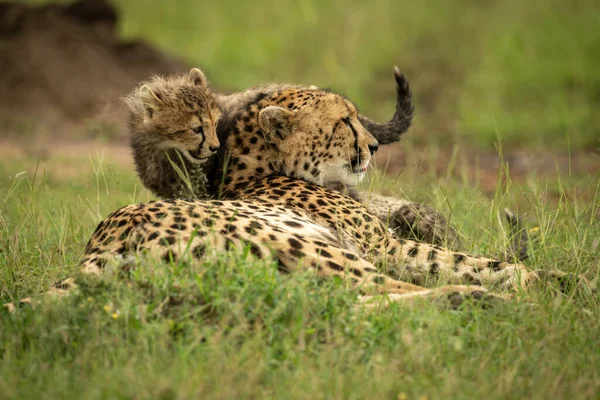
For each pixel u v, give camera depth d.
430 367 6.52
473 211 10.82
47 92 25.92
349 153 10.48
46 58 26.52
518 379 6.46
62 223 10.82
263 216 8.26
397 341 6.83
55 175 17.75
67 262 9.43
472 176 18.06
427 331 6.94
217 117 11.20
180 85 11.64
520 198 14.23
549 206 10.98
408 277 8.90
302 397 5.93
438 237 10.65
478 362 6.67
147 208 8.02
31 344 6.66
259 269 7.28
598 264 8.80
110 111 21.81
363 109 26.78
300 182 9.85
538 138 22.58
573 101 25.69
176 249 7.48
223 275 7.17
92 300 7.04
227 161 10.09
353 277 7.73
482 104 25.77
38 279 8.84
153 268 7.28
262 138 10.12
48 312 6.93
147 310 6.93
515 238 10.45
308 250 7.76
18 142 23.22
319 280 7.69
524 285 8.46
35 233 10.51
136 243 7.62
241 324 6.69
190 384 5.94
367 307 7.25
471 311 7.53
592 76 27.05
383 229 9.41
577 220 10.22
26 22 27.38
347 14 33.28
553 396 6.24
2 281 8.89
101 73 27.00
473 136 23.11
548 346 7.01
